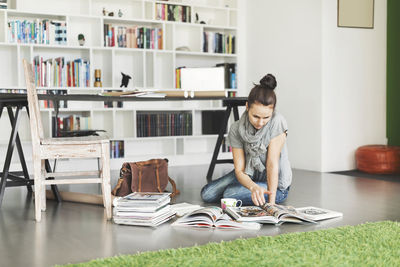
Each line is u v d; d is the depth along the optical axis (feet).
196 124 20.11
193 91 12.29
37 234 7.79
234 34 20.22
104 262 5.92
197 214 8.36
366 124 17.52
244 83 20.38
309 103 17.04
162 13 18.48
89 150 8.90
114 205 9.71
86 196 10.68
